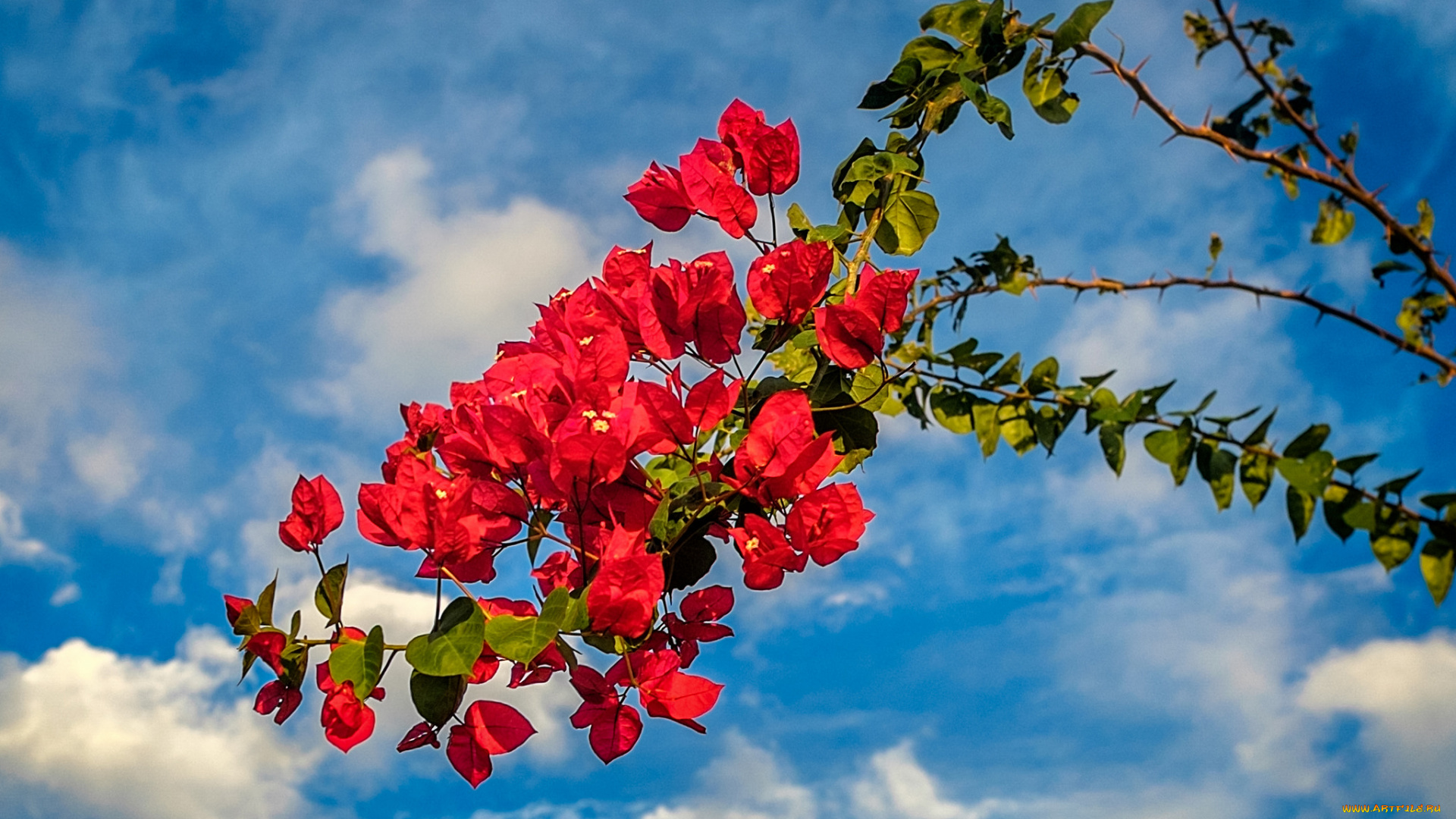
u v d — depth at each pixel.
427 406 1.17
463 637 0.99
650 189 1.14
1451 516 1.03
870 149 1.20
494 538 1.04
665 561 1.07
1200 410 1.07
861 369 1.20
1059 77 1.17
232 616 1.01
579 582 1.07
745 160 1.14
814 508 1.05
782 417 1.04
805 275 1.10
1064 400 1.15
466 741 1.02
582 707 1.03
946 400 1.18
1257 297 1.15
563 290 1.10
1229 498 1.07
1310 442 1.05
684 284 1.09
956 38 1.20
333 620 1.03
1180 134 1.14
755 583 1.05
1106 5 1.14
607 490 1.04
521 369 1.05
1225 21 1.11
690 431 1.04
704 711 1.01
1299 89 1.12
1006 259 1.20
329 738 1.02
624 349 1.04
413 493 1.01
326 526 1.06
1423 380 1.10
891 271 1.07
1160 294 1.18
